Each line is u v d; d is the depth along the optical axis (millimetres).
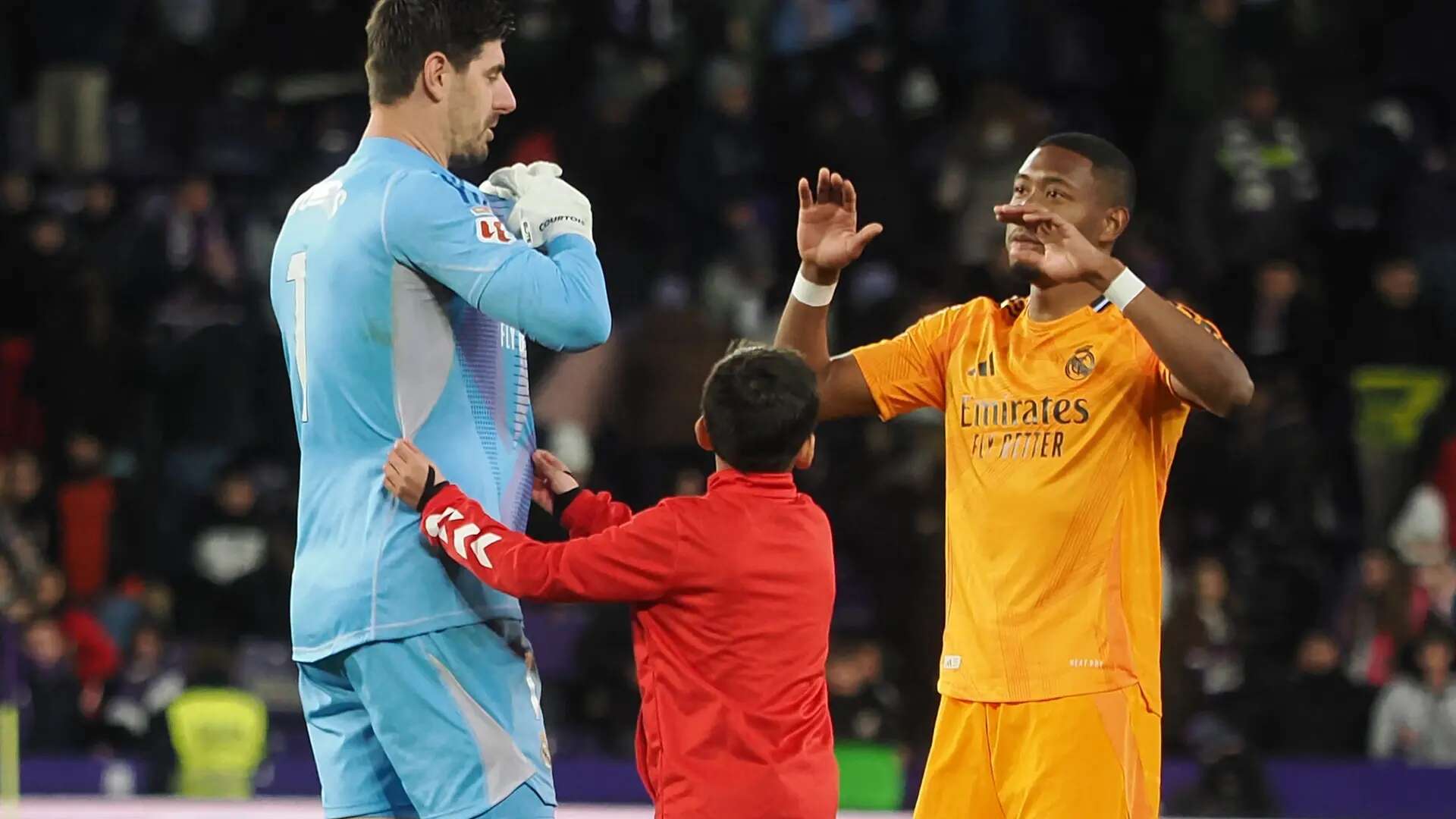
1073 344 16062
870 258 47375
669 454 42500
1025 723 15727
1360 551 44438
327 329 14938
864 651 38000
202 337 46906
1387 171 49562
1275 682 38469
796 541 15438
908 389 17031
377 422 14844
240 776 38125
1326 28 51344
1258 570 41438
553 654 42000
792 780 15156
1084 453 15766
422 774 14711
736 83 49250
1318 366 45969
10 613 40906
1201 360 14984
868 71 49781
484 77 15398
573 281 14609
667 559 15062
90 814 31203
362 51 52250
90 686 40094
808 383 15508
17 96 55188
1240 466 42812
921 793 16453
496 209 15359
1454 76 53156
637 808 34844
